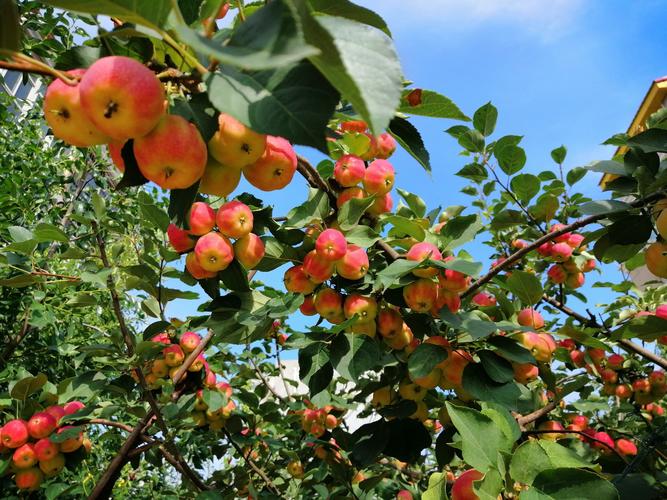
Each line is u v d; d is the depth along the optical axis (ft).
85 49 1.02
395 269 1.69
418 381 1.98
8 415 2.47
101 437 2.86
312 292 1.89
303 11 0.60
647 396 3.02
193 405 2.61
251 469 3.51
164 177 0.95
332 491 3.13
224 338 1.95
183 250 1.58
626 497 1.67
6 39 0.77
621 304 3.44
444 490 1.14
